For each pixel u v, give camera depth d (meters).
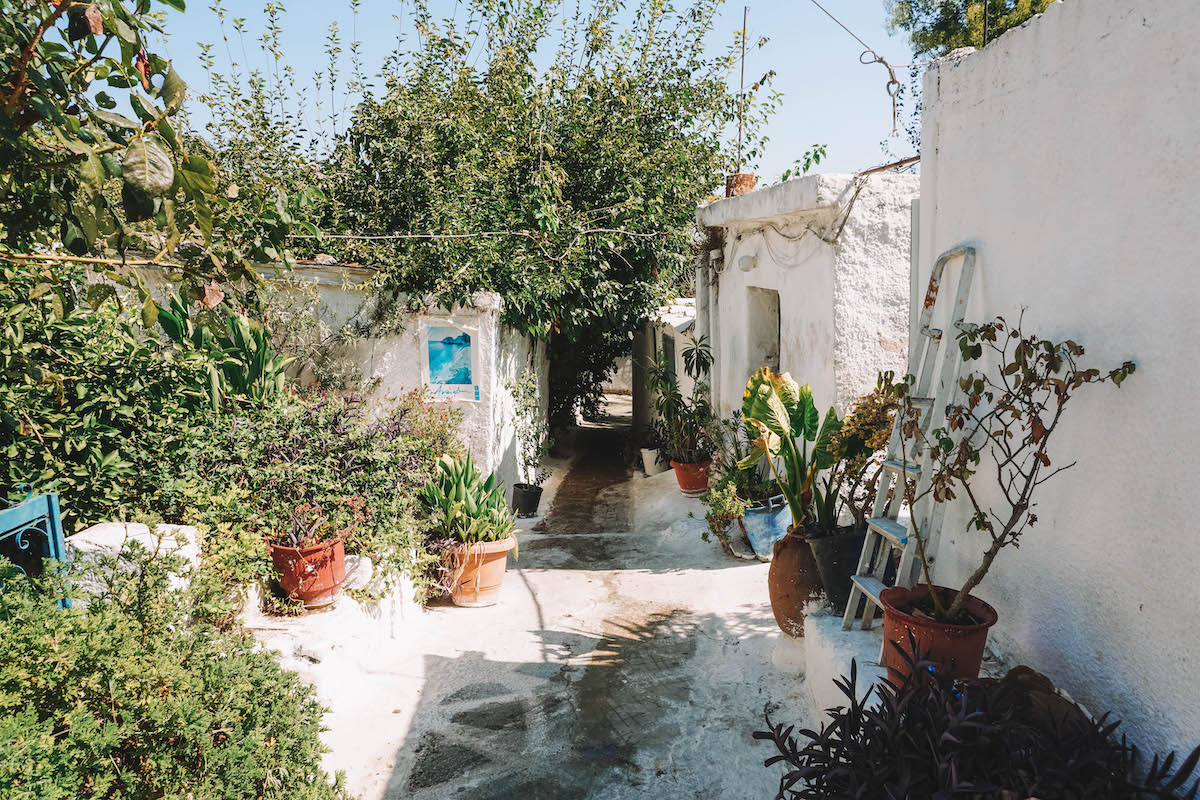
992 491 3.63
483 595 5.91
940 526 3.49
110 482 4.60
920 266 4.45
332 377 8.37
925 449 3.82
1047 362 2.90
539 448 10.98
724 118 12.00
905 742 2.51
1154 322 2.63
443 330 8.40
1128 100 2.75
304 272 8.23
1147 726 2.65
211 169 2.50
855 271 6.01
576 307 10.12
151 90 2.59
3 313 4.02
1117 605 2.81
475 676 4.75
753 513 6.58
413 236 7.98
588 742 4.01
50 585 2.71
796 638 4.79
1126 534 2.75
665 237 10.97
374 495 5.27
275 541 4.66
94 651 2.31
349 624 4.61
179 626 2.98
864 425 4.71
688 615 5.61
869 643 3.86
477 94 10.53
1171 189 2.55
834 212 6.05
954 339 3.78
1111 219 2.84
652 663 4.88
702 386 10.12
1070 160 3.08
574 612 5.78
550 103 10.91
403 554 5.36
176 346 5.57
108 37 2.52
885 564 3.99
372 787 3.65
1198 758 2.26
